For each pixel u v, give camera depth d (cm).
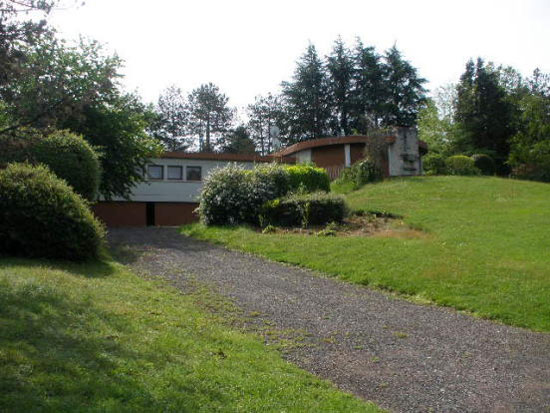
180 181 2620
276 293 898
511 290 916
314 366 570
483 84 4719
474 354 643
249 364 527
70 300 616
